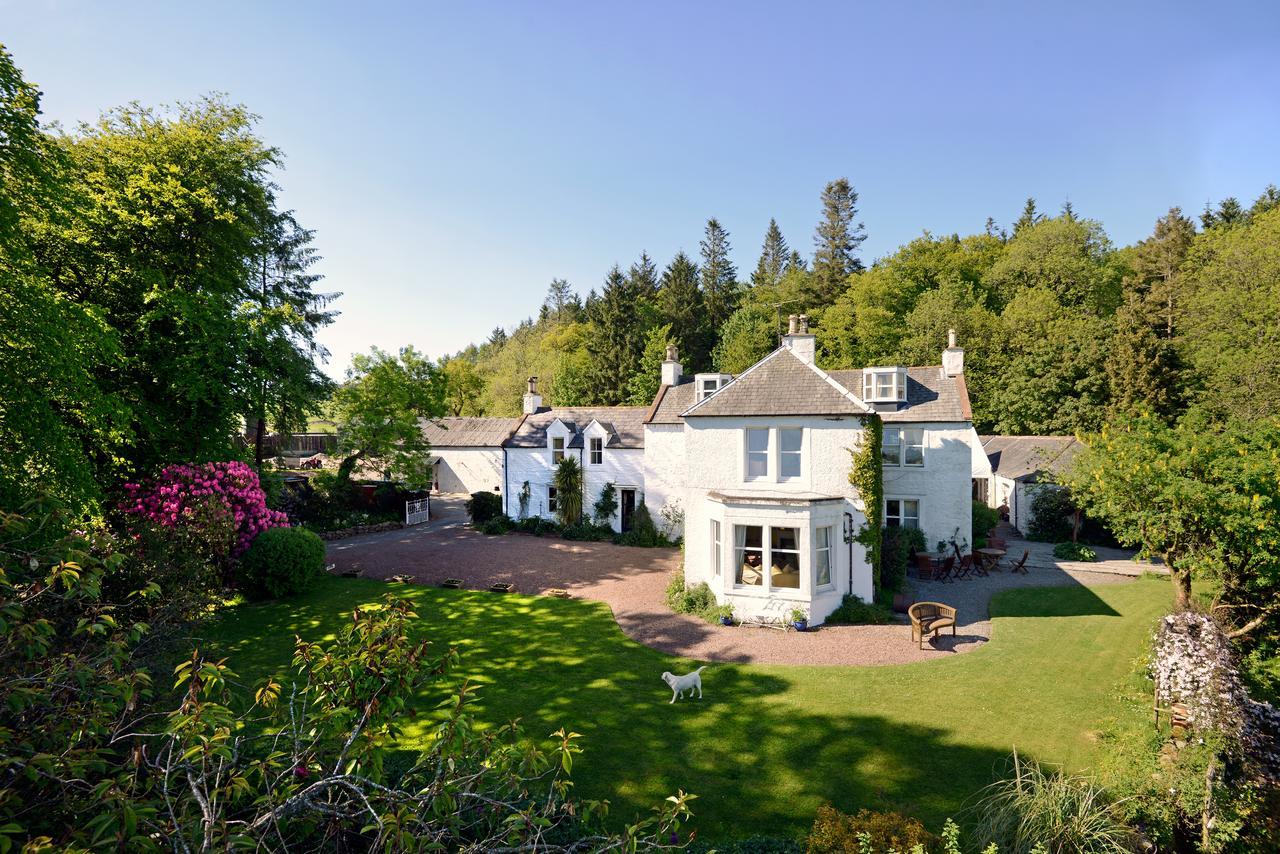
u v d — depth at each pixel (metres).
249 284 29.02
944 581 24.72
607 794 10.25
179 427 21.70
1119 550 30.56
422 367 37.41
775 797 10.20
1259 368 35.38
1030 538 33.69
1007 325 51.50
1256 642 14.52
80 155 20.59
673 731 12.42
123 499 18.69
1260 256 38.94
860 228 77.06
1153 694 13.26
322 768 5.82
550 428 36.75
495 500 38.47
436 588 23.53
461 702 6.11
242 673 14.96
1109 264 54.91
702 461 21.86
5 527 5.99
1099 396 45.16
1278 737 10.77
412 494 39.09
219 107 25.70
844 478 20.50
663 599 22.06
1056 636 17.86
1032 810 8.16
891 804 9.97
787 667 15.75
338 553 29.17
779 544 20.17
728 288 78.00
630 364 66.38
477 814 6.51
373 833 6.72
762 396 21.38
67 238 18.69
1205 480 14.52
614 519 35.34
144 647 9.36
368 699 6.29
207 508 18.56
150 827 4.75
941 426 27.53
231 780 5.13
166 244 21.94
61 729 5.20
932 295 55.88
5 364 14.09
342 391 36.31
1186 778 9.40
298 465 55.44
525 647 17.28
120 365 18.88
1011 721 12.66
